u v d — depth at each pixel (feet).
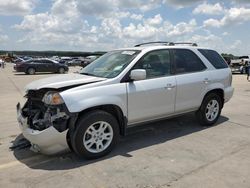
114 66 17.10
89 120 14.58
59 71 94.73
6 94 40.19
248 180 12.78
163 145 17.33
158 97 17.44
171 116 18.93
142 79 16.35
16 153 16.16
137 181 12.76
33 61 90.74
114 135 15.75
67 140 14.61
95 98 14.71
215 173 13.48
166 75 18.20
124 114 16.07
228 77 21.95
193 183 12.52
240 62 96.17
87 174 13.50
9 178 13.20
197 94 19.76
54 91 14.43
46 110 14.58
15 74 89.25
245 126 21.53
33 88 15.25
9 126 22.02
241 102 32.45
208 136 19.03
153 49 17.90
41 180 12.97
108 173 13.57
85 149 14.67
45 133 13.91
